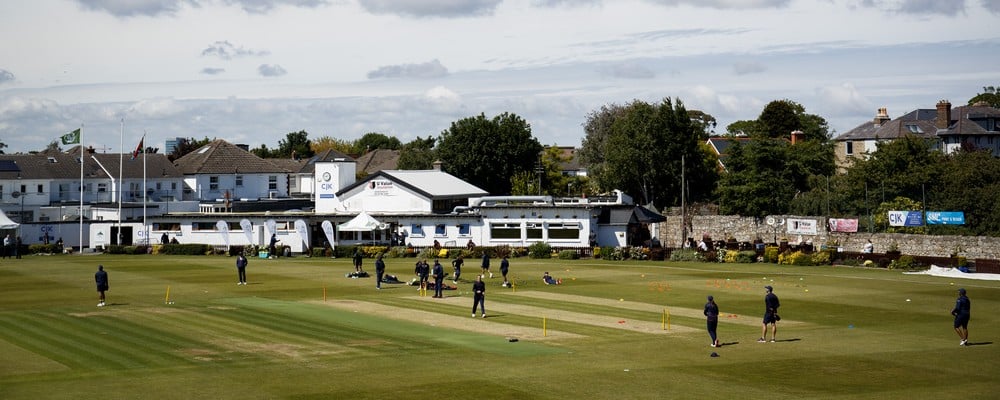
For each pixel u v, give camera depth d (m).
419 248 107.56
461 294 70.00
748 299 66.94
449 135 168.25
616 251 101.25
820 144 146.88
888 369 42.41
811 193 123.56
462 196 124.69
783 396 37.28
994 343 49.09
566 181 168.25
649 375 40.81
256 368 41.97
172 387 38.31
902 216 103.62
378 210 119.12
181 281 79.06
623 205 111.69
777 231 116.69
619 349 46.88
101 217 131.00
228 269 90.75
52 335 50.53
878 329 53.97
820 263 93.50
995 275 80.81
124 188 149.50
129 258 105.56
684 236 114.88
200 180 155.88
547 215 108.00
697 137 148.50
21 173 140.38
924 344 48.81
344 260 102.38
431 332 51.81
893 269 88.94
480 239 110.00
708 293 70.38
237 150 163.62
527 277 81.81
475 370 41.62
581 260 100.69
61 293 70.06
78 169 146.38
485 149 164.75
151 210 139.75
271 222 114.25
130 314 58.41
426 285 73.50
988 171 109.31
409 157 190.12
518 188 151.00
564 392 37.66
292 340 49.00
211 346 47.25
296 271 88.25
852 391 38.16
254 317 57.19
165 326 53.56
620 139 145.62
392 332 51.72
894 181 115.62
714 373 41.34
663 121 140.50
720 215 125.19
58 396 36.78
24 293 70.00
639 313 59.91
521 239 108.88
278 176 164.12
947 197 109.25
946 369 42.47
